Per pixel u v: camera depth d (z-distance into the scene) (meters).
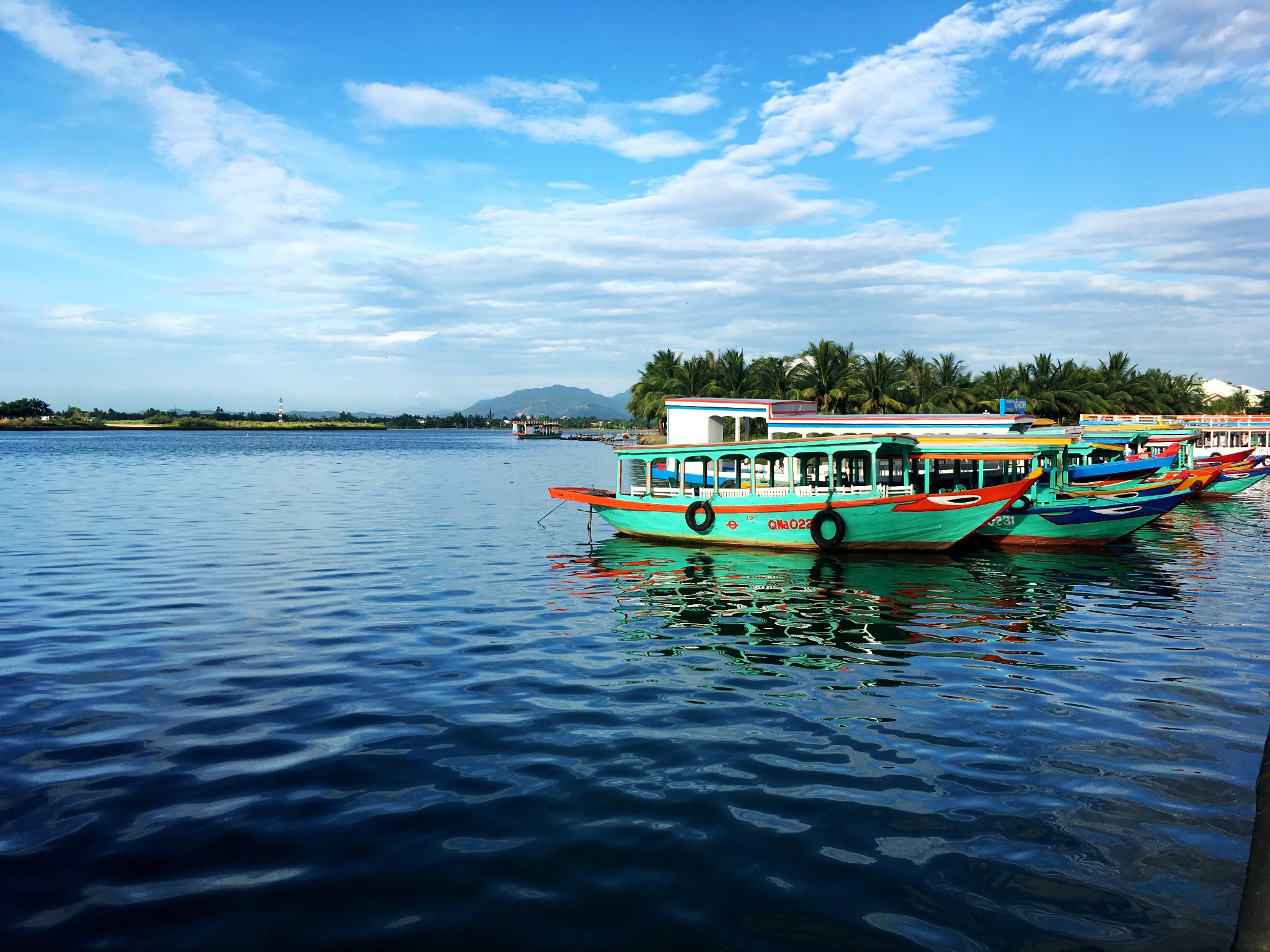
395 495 46.41
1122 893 7.07
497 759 9.77
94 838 7.79
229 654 14.16
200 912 6.65
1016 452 25.80
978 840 7.93
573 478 62.56
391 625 16.36
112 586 19.98
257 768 9.42
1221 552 26.59
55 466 71.06
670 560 24.75
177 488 49.16
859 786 9.11
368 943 6.30
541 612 17.70
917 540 24.91
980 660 14.16
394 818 8.24
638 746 10.20
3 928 6.42
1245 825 8.28
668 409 33.06
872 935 6.45
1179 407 91.00
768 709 11.63
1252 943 3.78
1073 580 21.72
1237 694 12.36
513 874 7.25
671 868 7.37
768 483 30.28
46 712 11.23
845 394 74.50
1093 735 10.66
